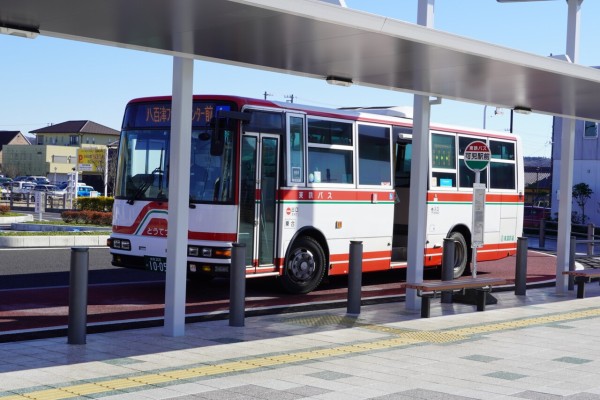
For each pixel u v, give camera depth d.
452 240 13.52
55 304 12.34
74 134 108.38
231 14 7.80
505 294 15.37
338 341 9.76
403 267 16.95
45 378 7.38
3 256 18.73
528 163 89.00
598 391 7.38
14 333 9.37
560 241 15.55
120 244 14.12
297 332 10.37
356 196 15.59
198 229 13.38
